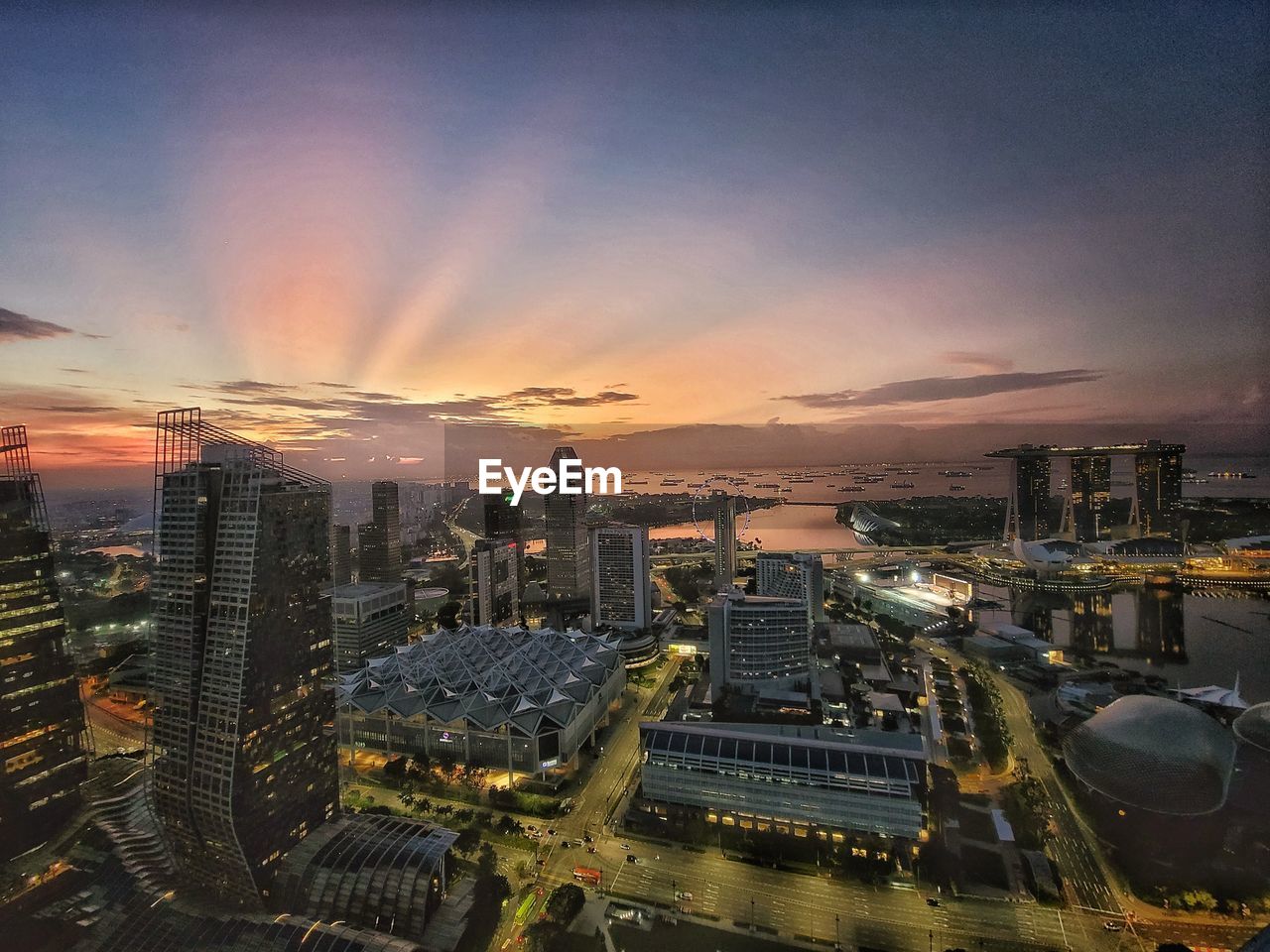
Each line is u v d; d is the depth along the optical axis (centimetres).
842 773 17300
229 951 12694
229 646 14125
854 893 15412
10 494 14512
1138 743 17750
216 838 14325
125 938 13112
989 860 16312
